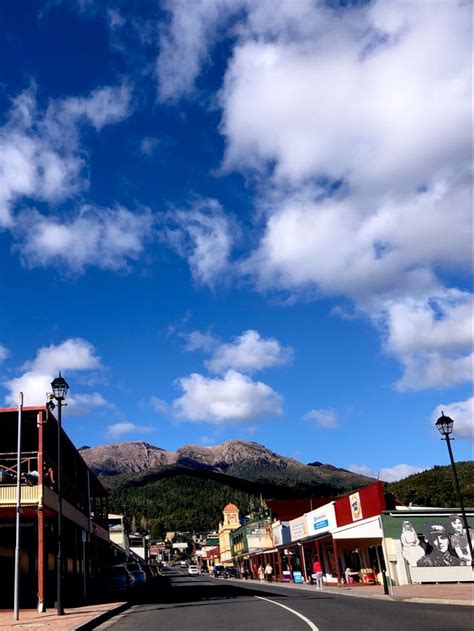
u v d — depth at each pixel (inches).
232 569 2930.6
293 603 815.1
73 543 1212.5
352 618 571.2
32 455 1104.2
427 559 1277.1
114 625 618.8
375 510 1347.2
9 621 674.2
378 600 838.5
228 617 642.2
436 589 994.1
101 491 1540.4
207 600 966.4
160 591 1416.1
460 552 1289.4
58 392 825.5
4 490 856.9
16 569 723.4
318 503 2431.1
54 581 1123.3
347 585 1344.7
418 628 458.9
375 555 1429.6
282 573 1930.4
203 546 5438.0
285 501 2429.9
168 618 665.6
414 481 2915.8
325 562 1780.3
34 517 958.4
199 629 531.8
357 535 1396.4
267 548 2311.8
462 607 645.9
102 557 1694.1
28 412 900.0
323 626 508.1
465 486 2559.1
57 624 605.6
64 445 1085.1
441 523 1307.8
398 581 1255.5
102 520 1574.8
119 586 1221.7
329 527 1625.2
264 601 875.4
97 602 999.6
